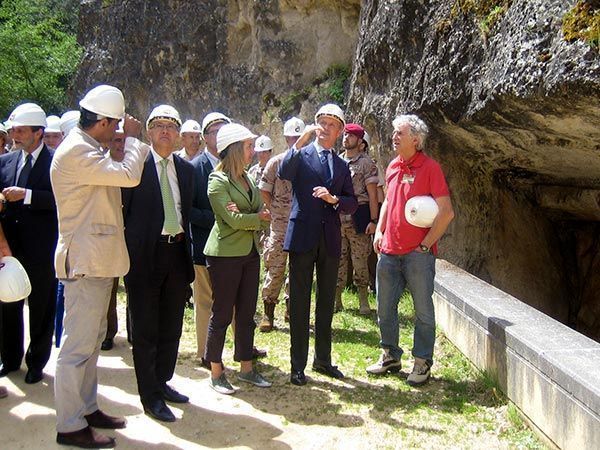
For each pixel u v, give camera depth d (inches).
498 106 192.2
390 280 192.1
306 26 393.7
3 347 184.5
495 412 167.6
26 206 175.8
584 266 312.0
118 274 143.4
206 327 200.8
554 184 285.6
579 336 160.9
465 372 196.5
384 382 190.7
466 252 276.5
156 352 166.1
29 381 179.3
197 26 448.1
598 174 241.0
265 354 212.7
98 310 143.3
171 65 469.1
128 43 501.0
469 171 273.7
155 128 159.9
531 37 170.2
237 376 190.2
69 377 141.9
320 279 186.7
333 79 377.1
